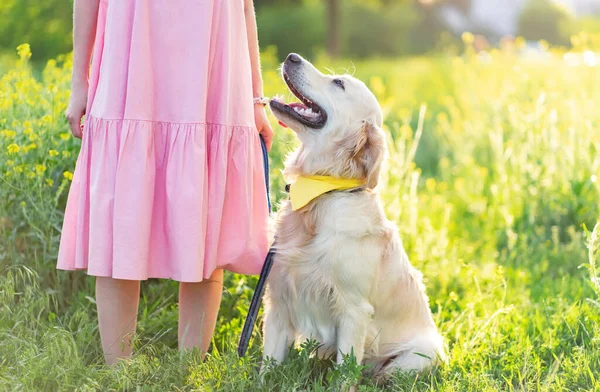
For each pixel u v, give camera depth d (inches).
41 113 179.8
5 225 156.6
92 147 122.5
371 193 135.8
